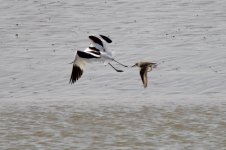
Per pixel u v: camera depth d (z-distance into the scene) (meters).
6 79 27.92
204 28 36.38
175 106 22.75
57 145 17.09
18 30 37.50
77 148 16.70
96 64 29.38
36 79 27.86
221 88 25.88
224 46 32.16
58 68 29.36
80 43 34.31
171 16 39.53
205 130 18.80
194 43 33.06
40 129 19.22
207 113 21.39
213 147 16.73
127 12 41.06
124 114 21.44
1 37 35.88
